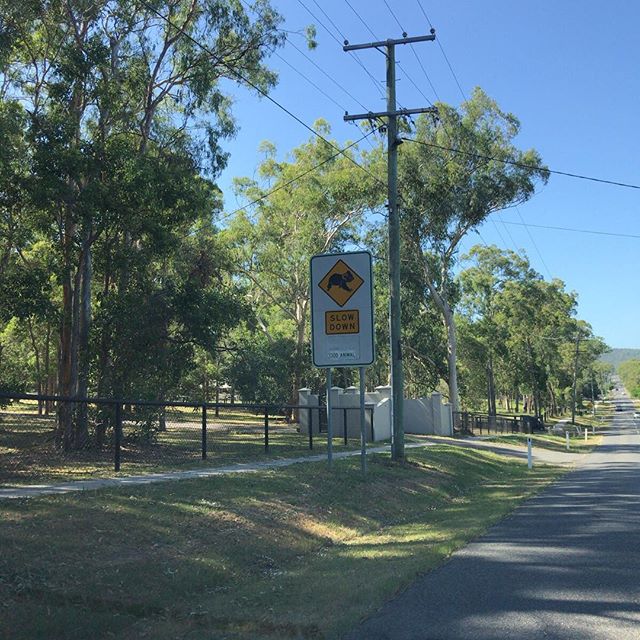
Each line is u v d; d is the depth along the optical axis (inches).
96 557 277.7
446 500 617.6
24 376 1815.9
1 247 871.7
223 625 230.7
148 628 226.2
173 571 282.2
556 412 4505.4
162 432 829.2
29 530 288.8
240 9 825.5
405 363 2103.8
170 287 784.9
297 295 1827.0
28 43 730.2
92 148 652.7
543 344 2751.0
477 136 1504.7
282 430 1269.7
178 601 258.4
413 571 304.0
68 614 224.5
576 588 277.4
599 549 353.7
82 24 741.9
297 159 1648.6
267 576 308.2
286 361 1702.8
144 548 299.9
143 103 823.7
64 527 300.5
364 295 554.3
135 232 700.7
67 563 265.3
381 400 1248.2
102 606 238.1
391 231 754.2
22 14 671.8
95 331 757.9
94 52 672.4
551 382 3718.0
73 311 721.6
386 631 226.2
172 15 802.2
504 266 2358.5
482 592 273.0
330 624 229.9
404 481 618.5
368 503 504.4
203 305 783.7
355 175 1542.8
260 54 864.3
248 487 449.1
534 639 215.8
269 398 1239.5
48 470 499.8
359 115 768.9
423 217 1594.5
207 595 270.8
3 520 297.7
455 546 364.2
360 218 1700.3
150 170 639.8
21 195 673.0
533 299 2354.8
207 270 975.0
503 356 2508.6
